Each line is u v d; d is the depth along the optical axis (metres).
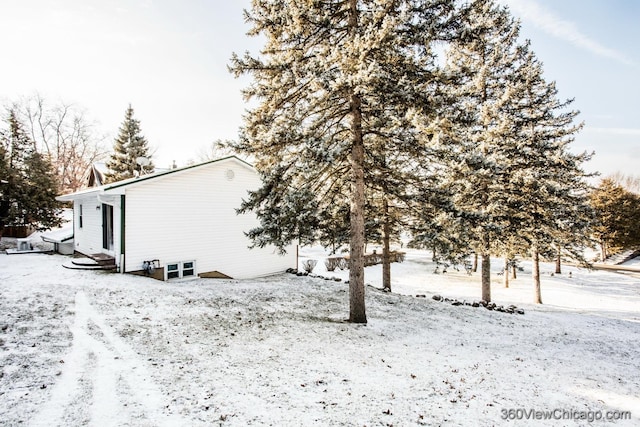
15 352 5.65
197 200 14.34
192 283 12.86
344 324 9.39
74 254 17.38
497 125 15.30
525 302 19.22
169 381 5.15
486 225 9.93
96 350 6.04
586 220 18.44
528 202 15.56
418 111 8.07
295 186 9.44
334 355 6.96
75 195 15.69
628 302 19.48
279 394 5.09
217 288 12.31
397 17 7.60
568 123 18.42
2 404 4.21
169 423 4.09
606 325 13.57
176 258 13.68
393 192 10.23
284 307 10.79
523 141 15.60
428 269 29.14
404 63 8.14
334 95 8.45
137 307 8.79
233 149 9.15
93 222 15.68
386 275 16.86
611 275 28.33
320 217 10.06
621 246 36.34
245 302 10.77
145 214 12.84
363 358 6.96
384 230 16.45
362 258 9.76
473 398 5.64
